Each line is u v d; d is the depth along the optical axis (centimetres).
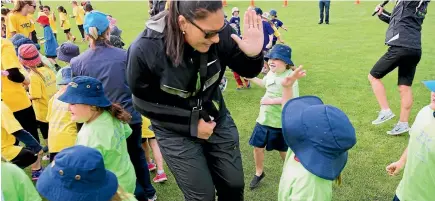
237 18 944
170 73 219
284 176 253
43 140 548
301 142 237
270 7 1992
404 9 482
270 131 391
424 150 272
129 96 350
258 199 392
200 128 237
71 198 201
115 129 301
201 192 248
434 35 1112
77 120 291
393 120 560
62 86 374
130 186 305
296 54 999
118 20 1747
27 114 466
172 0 203
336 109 238
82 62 347
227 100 684
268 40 836
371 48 1027
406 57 486
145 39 216
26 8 900
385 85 709
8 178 228
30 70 477
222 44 230
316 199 230
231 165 260
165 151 252
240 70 250
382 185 405
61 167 203
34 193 240
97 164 206
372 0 2077
